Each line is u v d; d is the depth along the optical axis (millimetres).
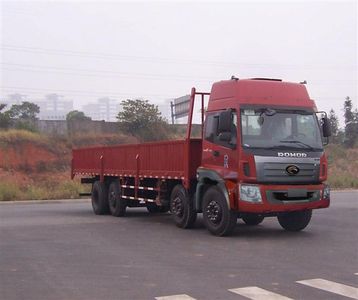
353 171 52000
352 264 9117
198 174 13109
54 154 43875
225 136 11906
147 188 15734
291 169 11828
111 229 14406
